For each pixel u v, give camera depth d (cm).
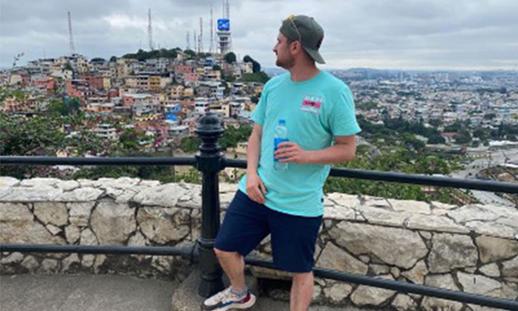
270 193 186
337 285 246
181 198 267
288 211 183
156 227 263
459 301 197
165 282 263
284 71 190
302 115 174
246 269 249
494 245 227
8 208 270
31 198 270
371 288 243
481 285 232
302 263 189
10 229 273
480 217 248
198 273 254
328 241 246
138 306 239
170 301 244
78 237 272
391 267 242
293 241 186
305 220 184
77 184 298
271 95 185
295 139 176
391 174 192
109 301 244
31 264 273
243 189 200
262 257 243
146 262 267
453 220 242
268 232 199
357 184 415
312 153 174
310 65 176
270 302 246
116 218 266
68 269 274
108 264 271
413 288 201
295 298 200
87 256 271
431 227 234
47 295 249
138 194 273
